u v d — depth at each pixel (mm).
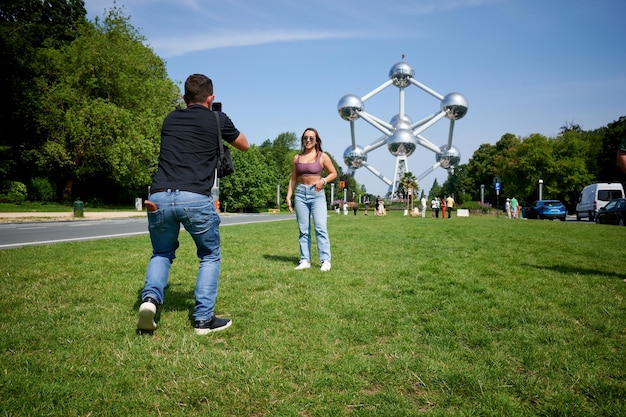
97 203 45188
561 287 4840
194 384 2307
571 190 54281
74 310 3699
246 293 4438
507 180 60875
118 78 37594
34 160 37625
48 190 36938
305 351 2791
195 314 3219
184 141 3244
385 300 4145
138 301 4051
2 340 2879
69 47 38031
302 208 5980
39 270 5648
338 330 3211
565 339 3076
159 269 3217
